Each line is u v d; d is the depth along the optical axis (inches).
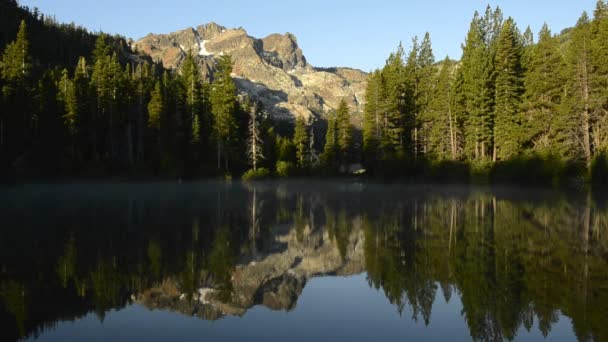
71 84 2447.1
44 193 1646.2
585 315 380.8
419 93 2598.4
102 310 411.5
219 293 466.9
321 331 367.2
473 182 1878.7
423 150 2556.6
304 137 3570.4
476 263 555.2
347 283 501.4
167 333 360.5
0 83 2240.4
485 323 373.4
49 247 660.7
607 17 1665.8
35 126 2330.2
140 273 529.7
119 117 2630.4
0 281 492.7
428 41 2623.0
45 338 349.1
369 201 1333.7
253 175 2664.9
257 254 639.8
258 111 3383.4
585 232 745.0
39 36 5054.1
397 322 383.9
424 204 1216.2
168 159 2532.0
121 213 1051.3
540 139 1795.0
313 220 958.4
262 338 352.5
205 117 2866.6
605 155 1405.0
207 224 899.4
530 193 1441.9
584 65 1601.9
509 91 1943.9
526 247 636.7
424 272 526.0
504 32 2041.1
